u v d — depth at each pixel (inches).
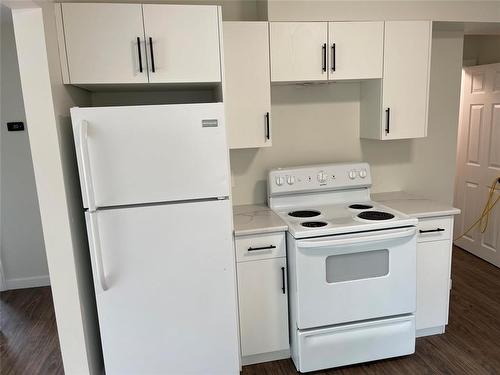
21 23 65.8
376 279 86.9
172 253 76.3
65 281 75.1
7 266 135.8
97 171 70.9
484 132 144.6
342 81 104.8
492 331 103.3
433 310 99.6
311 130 109.7
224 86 80.7
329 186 103.5
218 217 76.7
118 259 74.6
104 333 77.1
